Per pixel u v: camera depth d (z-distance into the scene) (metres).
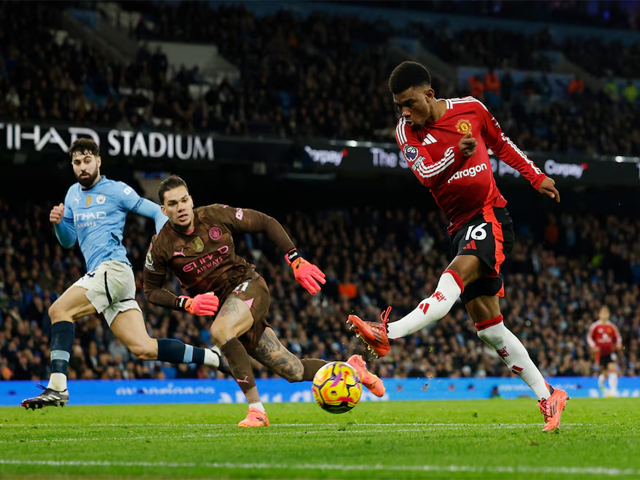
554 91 30.67
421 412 10.89
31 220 22.59
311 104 25.55
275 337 7.45
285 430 6.82
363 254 25.28
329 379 5.78
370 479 3.64
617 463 4.10
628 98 30.81
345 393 5.76
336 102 26.22
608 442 5.11
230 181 25.55
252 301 7.11
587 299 25.92
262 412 7.25
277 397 18.03
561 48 32.09
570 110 28.98
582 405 12.89
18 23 23.30
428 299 5.46
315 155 21.58
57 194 24.38
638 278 27.86
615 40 33.59
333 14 31.16
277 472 3.88
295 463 4.24
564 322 24.70
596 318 25.36
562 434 5.79
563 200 29.06
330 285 24.17
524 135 26.80
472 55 30.81
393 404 14.47
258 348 7.38
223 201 26.44
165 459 4.54
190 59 27.53
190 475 3.87
